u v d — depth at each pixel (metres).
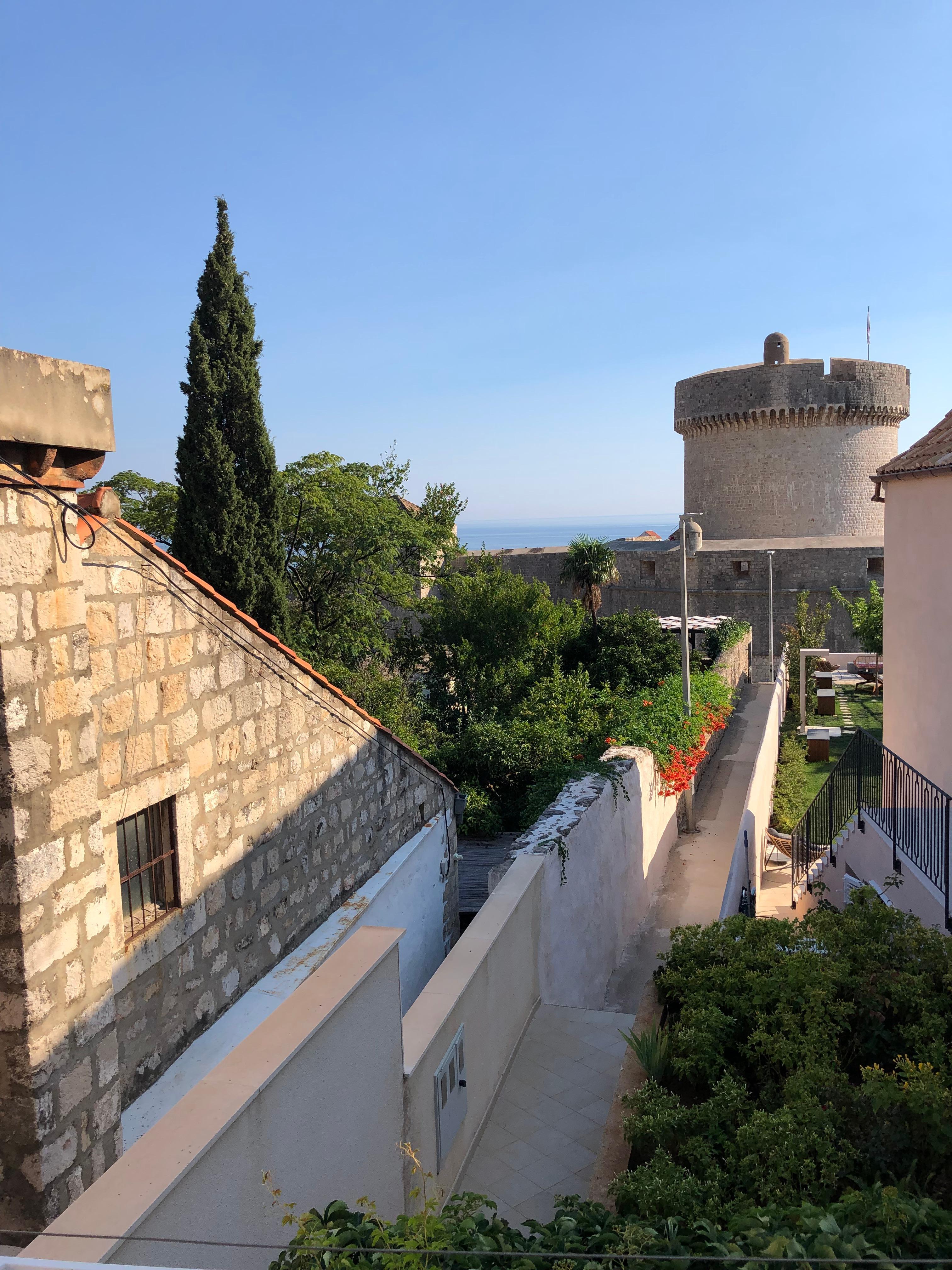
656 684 27.05
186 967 6.51
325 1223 3.57
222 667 7.00
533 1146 6.68
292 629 19.83
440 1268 3.43
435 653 25.84
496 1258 3.64
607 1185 5.04
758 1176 4.55
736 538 49.53
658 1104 5.35
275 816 7.79
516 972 8.15
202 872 6.73
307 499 21.95
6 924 4.29
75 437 4.55
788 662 36.50
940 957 6.57
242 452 16.88
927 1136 4.65
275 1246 3.28
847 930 7.01
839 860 13.12
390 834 10.31
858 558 44.12
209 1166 3.24
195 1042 6.59
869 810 11.72
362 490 23.83
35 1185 4.39
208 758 6.82
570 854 10.42
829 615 42.97
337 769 8.98
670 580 47.56
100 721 5.66
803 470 48.03
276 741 7.81
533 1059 7.96
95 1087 4.80
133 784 5.90
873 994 6.18
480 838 15.83
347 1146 4.39
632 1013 11.47
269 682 7.68
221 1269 3.27
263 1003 7.21
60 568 4.61
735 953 6.88
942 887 8.84
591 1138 6.77
